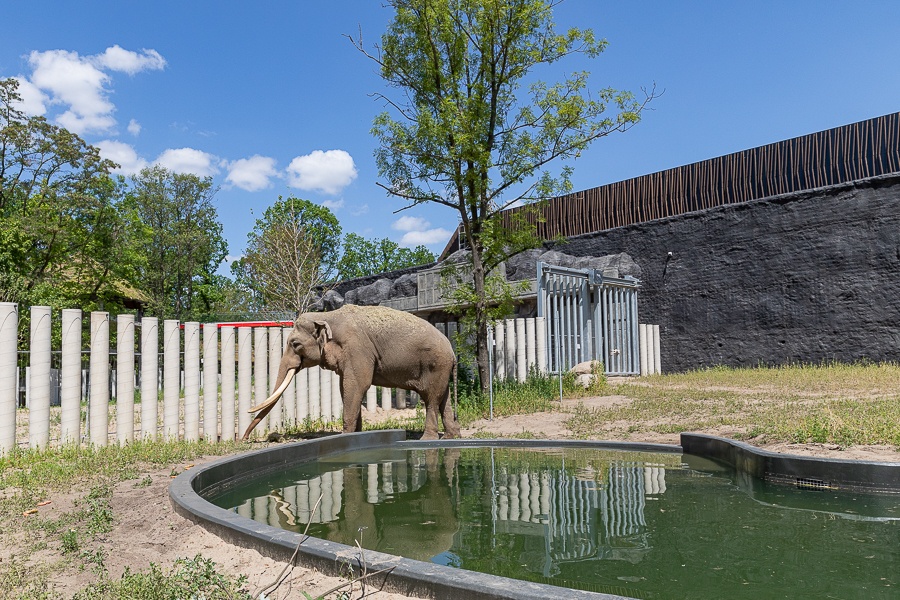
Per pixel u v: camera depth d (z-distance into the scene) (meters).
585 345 18.48
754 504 5.30
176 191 47.81
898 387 12.44
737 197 22.70
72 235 29.20
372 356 9.75
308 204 48.28
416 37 14.37
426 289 22.39
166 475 6.70
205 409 9.77
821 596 3.19
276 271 35.19
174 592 3.22
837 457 6.53
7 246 26.75
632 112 13.45
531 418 11.74
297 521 4.87
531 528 4.57
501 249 14.18
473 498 5.62
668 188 24.50
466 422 11.69
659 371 22.41
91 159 29.94
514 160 13.89
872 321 18.58
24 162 28.61
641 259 23.95
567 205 27.55
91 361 8.59
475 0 13.61
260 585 3.43
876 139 19.80
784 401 11.41
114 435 10.47
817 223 19.88
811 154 21.11
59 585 3.67
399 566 3.23
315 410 11.95
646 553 3.93
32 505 5.45
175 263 46.75
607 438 9.56
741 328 21.25
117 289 33.84
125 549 4.27
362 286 33.56
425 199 14.14
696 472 6.83
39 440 8.00
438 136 13.34
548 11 13.85
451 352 10.08
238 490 6.16
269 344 11.02
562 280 17.88
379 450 8.73
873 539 4.23
